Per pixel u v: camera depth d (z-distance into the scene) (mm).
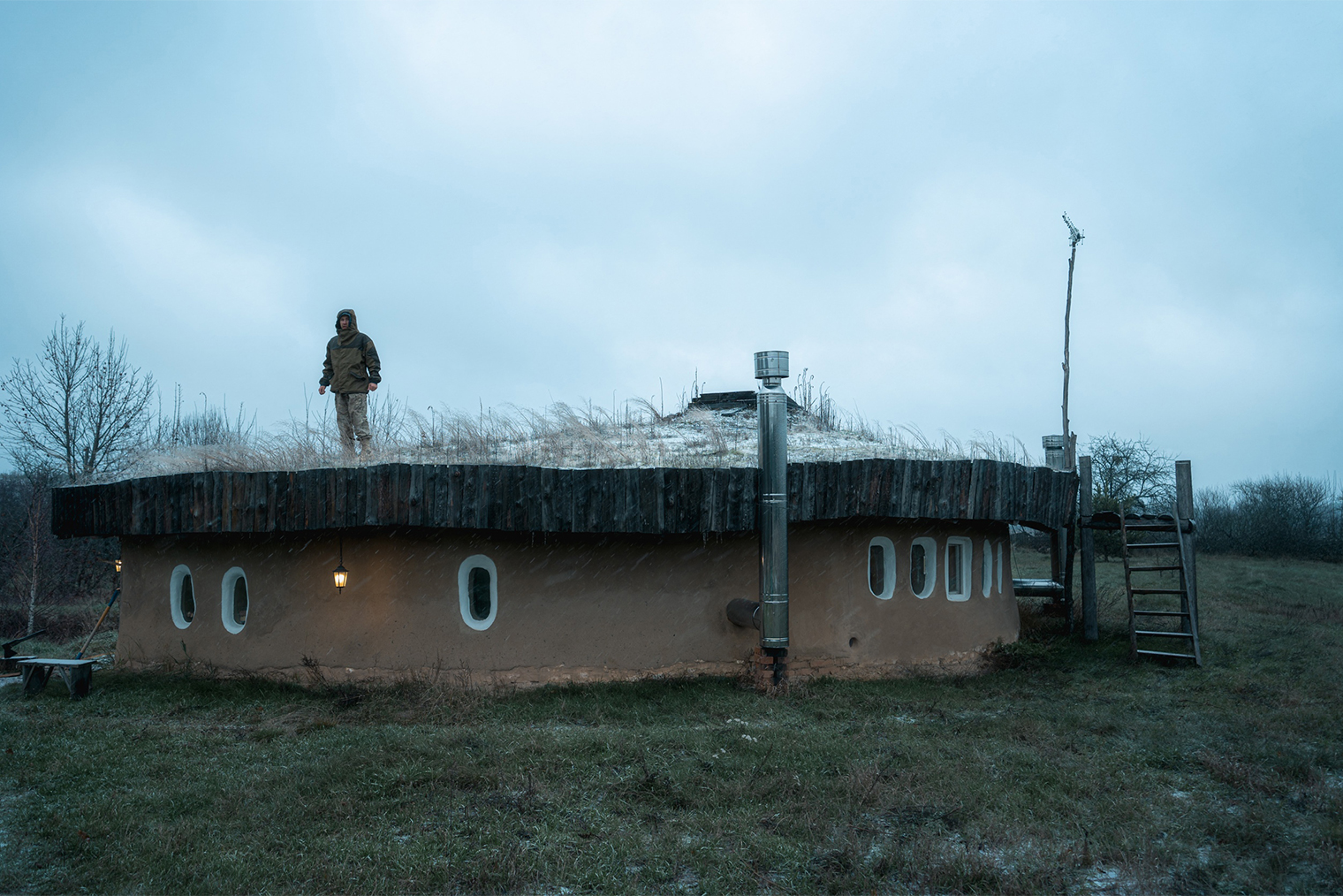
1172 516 12633
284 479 9867
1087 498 13664
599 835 5598
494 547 10023
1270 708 9266
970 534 12227
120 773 6934
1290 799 6426
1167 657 12062
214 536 11250
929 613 11570
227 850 5363
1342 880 4996
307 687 10055
